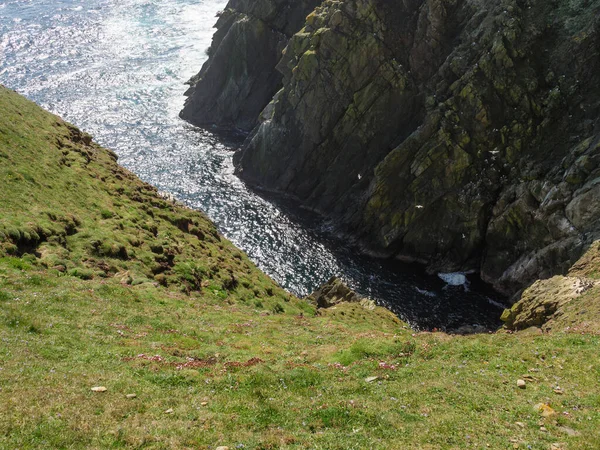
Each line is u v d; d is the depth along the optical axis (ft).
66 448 48.34
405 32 276.62
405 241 254.47
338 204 283.79
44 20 522.06
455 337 104.73
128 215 174.70
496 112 243.81
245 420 59.82
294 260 247.09
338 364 86.48
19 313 83.51
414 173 253.03
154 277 144.56
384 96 274.98
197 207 282.36
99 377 67.10
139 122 367.04
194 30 512.22
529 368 80.48
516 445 56.13
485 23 256.93
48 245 130.93
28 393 56.54
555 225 210.18
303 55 290.35
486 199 239.30
